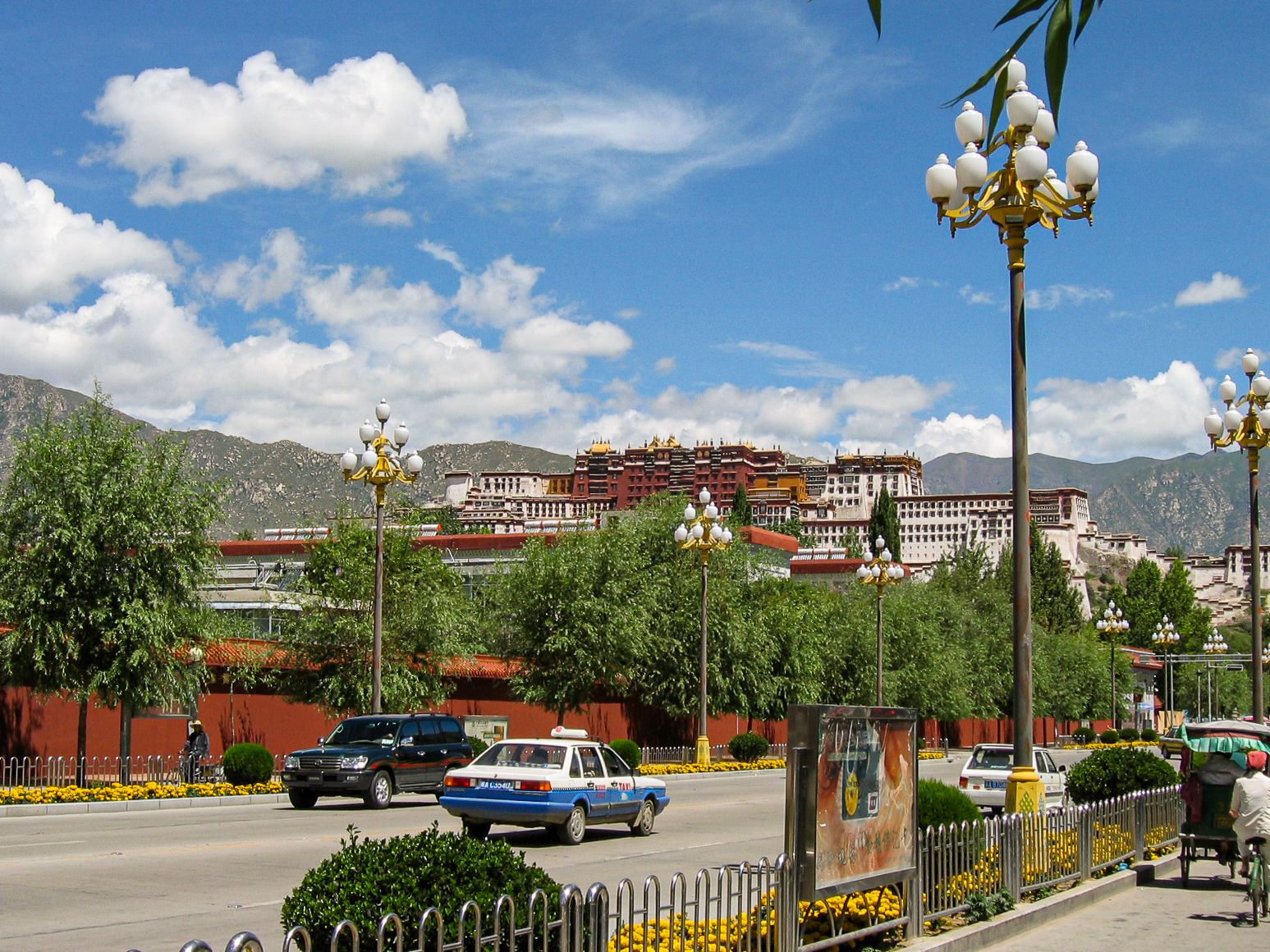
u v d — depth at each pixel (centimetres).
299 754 2578
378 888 673
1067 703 8538
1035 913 1203
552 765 1967
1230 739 1518
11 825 2161
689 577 5006
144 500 2909
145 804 2525
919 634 6356
